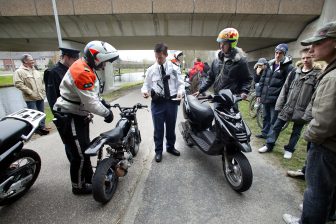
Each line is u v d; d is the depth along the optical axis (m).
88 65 2.26
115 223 2.25
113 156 2.71
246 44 13.64
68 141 2.44
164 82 3.37
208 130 3.48
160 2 9.78
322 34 1.54
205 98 3.39
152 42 14.13
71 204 2.55
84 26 11.20
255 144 4.33
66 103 2.32
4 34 11.95
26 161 2.88
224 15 9.98
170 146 3.84
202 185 2.90
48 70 2.65
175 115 3.62
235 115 2.71
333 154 1.58
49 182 3.01
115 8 9.96
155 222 2.25
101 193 2.37
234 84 3.42
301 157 3.72
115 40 13.22
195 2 9.70
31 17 10.46
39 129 2.65
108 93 12.53
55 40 13.29
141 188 2.84
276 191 2.76
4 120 2.36
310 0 9.03
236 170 2.72
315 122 1.58
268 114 4.51
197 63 9.41
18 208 2.48
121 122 3.11
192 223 2.23
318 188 1.70
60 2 9.92
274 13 9.47
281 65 3.97
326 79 1.50
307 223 1.83
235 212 2.39
